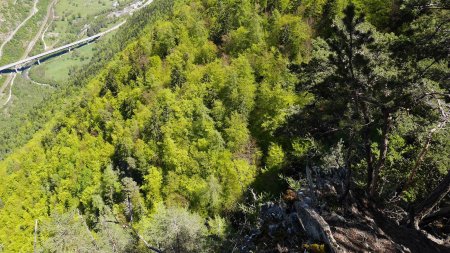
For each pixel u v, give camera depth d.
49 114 151.62
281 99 49.59
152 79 64.88
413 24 16.23
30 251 63.97
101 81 84.06
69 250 22.38
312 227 15.45
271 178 40.50
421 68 15.72
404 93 14.50
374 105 15.57
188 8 72.81
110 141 67.38
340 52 14.27
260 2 66.44
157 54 70.56
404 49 15.12
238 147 52.47
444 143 19.06
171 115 57.16
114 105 70.50
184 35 67.81
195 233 18.08
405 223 17.58
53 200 68.44
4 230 69.88
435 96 15.62
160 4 179.25
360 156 23.61
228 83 55.50
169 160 53.31
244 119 54.06
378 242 14.73
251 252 16.00
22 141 151.12
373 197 18.62
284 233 16.53
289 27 57.47
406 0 15.52
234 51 62.72
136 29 164.00
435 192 16.61
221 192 47.56
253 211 22.42
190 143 55.00
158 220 20.19
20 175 80.12
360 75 14.76
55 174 70.19
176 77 62.56
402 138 22.67
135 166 57.41
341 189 18.05
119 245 20.69
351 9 13.60
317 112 17.25
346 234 14.91
